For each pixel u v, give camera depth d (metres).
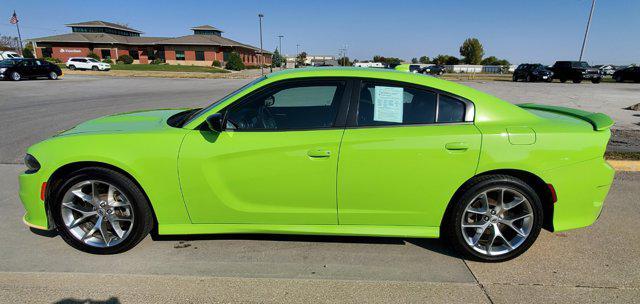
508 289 2.73
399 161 2.86
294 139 2.88
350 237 3.48
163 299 2.57
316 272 2.92
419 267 3.01
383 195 2.94
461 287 2.75
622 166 5.55
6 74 24.78
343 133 2.88
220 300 2.57
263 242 3.37
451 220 3.02
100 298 2.58
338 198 2.96
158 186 2.95
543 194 3.05
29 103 13.20
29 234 3.48
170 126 3.17
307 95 3.01
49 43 58.41
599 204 3.03
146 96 16.42
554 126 2.95
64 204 3.04
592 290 2.72
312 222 3.06
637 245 3.38
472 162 2.86
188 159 2.90
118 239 3.11
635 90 21.80
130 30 70.38
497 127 2.90
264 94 3.02
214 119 2.80
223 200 2.98
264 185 2.95
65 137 3.03
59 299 2.56
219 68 56.56
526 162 2.86
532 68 32.88
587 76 30.23
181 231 3.09
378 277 2.86
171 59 62.09
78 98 15.24
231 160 2.91
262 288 2.71
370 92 2.97
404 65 3.60
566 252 3.26
